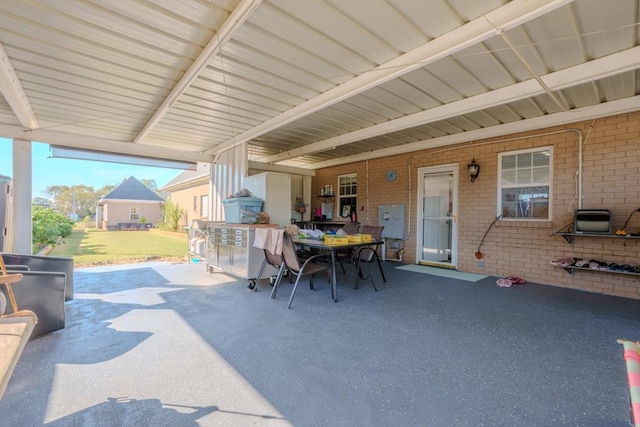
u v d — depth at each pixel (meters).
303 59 3.16
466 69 3.31
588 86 3.63
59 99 4.14
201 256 6.66
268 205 5.12
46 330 2.83
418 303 3.79
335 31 2.67
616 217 4.16
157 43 2.86
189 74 3.30
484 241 5.55
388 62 3.18
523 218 5.10
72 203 31.50
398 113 4.79
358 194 7.95
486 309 3.56
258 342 2.67
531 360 2.33
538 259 4.90
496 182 5.41
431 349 2.52
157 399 1.85
